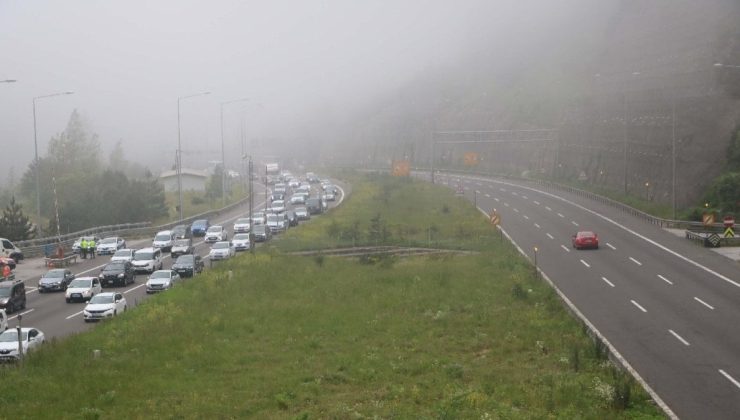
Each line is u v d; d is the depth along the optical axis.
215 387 29.84
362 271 57.81
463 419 24.47
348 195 124.81
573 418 24.11
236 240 78.00
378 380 30.67
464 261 60.88
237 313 43.59
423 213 94.38
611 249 64.94
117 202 104.62
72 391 28.45
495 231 76.69
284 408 27.06
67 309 48.84
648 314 40.97
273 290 50.72
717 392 27.02
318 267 59.72
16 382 29.19
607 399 25.86
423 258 64.50
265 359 34.34
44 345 34.62
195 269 60.28
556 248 66.38
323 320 42.16
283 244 70.50
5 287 47.84
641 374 29.64
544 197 107.06
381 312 44.06
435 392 28.48
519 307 43.62
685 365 30.88
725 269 54.25
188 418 25.67
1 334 35.41
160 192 117.38
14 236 82.00
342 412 26.00
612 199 98.38
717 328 37.34
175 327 39.50
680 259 59.00
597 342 32.72
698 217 78.00
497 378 29.97
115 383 29.84
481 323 40.28
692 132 92.31
